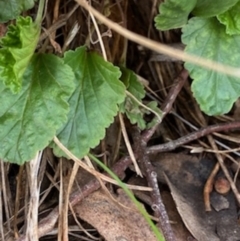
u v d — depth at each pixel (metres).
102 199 0.31
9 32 0.26
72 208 0.31
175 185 0.33
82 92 0.29
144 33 0.35
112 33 0.33
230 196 0.33
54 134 0.28
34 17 0.31
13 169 0.33
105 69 0.29
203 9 0.29
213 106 0.30
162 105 0.33
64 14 0.32
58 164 0.32
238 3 0.29
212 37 0.30
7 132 0.28
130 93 0.31
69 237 0.32
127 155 0.32
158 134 0.35
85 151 0.29
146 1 0.35
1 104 0.28
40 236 0.30
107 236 0.31
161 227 0.30
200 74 0.29
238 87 0.30
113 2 0.33
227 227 0.32
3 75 0.26
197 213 0.32
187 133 0.35
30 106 0.28
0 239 0.31
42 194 0.32
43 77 0.28
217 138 0.34
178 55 0.23
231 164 0.34
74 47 0.33
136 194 0.32
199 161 0.34
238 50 0.30
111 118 0.29
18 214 0.32
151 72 0.36
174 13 0.29
